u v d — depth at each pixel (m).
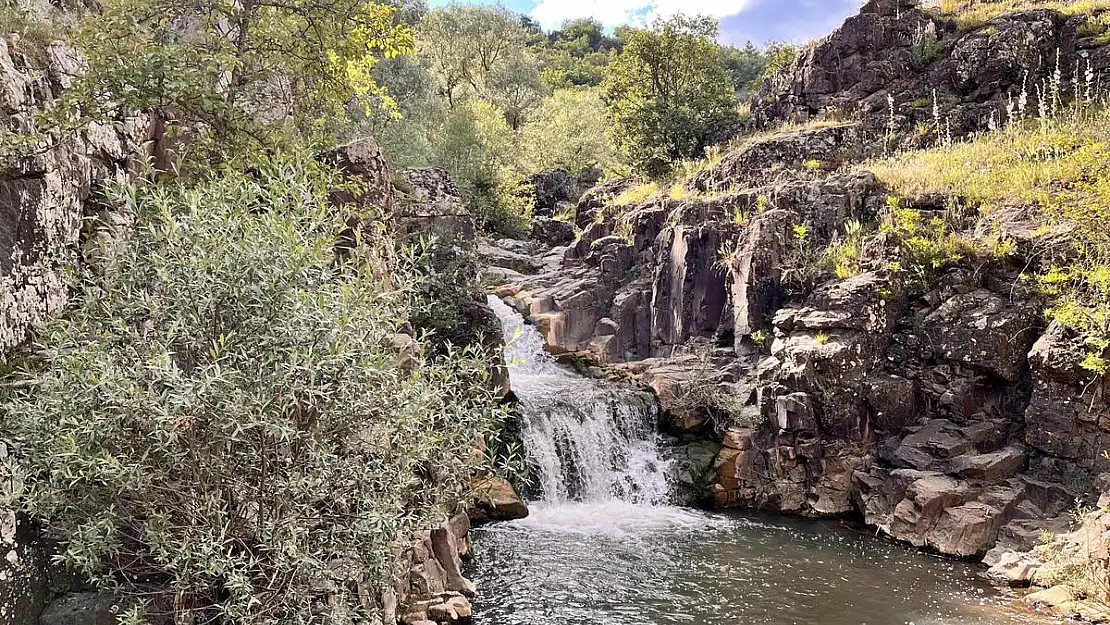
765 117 28.20
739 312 18.56
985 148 19.62
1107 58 21.81
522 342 21.16
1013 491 13.16
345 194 12.87
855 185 18.77
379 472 6.06
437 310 15.80
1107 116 18.56
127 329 5.79
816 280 17.16
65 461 5.29
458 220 18.94
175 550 5.38
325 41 11.33
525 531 13.60
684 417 16.75
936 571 11.92
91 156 8.72
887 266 15.88
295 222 6.30
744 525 14.43
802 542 13.37
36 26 8.91
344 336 5.99
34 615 6.24
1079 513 11.84
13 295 6.89
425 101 35.56
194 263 5.66
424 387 6.52
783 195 19.45
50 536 6.16
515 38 56.22
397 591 8.96
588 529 13.90
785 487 15.45
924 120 23.09
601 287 23.50
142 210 6.57
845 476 15.17
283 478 5.71
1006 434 14.21
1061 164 17.09
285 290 5.84
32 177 7.41
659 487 16.20
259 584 6.11
